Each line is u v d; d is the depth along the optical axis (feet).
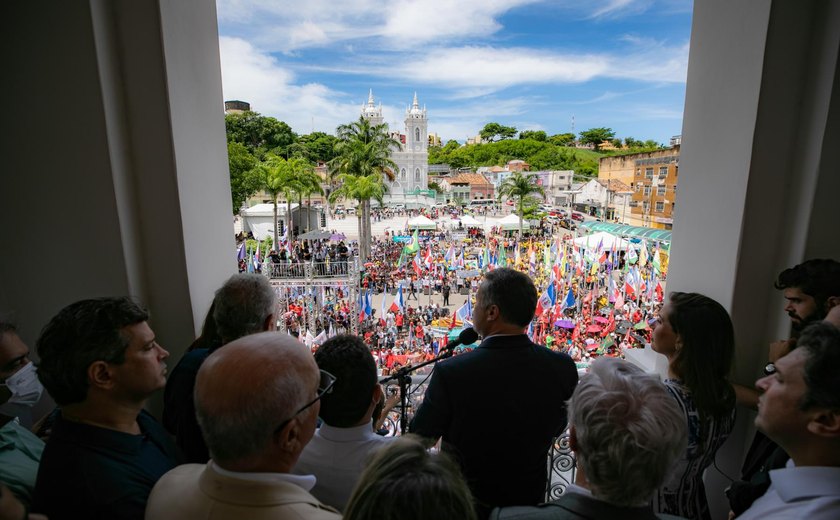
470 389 5.33
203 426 3.44
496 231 145.18
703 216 8.86
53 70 7.00
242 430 3.34
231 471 3.49
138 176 7.84
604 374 3.71
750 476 5.76
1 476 4.66
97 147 7.21
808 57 7.28
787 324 7.62
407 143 285.23
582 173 339.36
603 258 70.33
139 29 7.37
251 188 127.85
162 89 7.57
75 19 6.84
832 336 3.65
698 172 9.02
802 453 3.73
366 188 107.24
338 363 4.66
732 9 8.02
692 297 5.92
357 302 65.21
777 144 7.56
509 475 5.48
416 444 3.10
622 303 58.39
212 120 9.45
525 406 5.37
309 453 4.80
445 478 2.79
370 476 2.91
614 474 3.20
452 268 87.30
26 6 6.84
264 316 6.03
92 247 7.53
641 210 152.25
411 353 45.73
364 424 4.84
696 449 5.43
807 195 7.27
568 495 3.58
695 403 5.45
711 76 8.63
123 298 4.68
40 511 3.94
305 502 3.49
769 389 3.94
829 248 7.30
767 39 7.21
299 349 3.80
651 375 3.71
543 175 242.78
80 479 3.95
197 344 6.91
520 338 5.71
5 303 7.69
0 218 7.48
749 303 8.08
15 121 7.18
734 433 8.41
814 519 3.38
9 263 7.61
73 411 4.32
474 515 2.87
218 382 3.42
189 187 8.36
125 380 4.37
